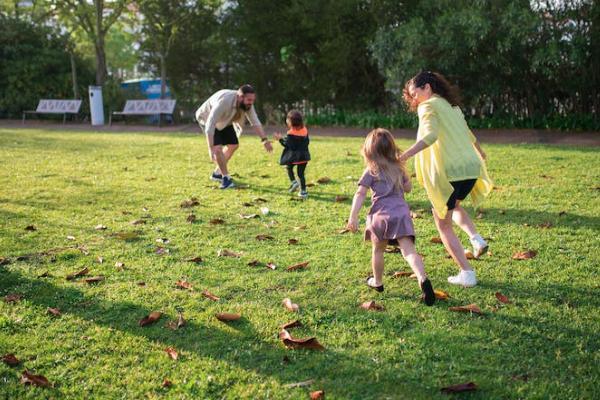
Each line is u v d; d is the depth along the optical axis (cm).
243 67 2133
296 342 331
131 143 1309
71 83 2262
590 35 1422
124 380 302
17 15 2319
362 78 1973
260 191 759
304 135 717
